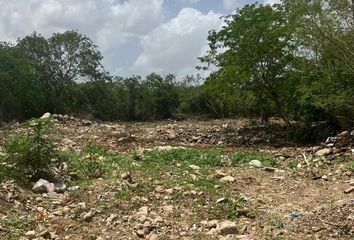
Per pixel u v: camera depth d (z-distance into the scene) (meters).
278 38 20.48
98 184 10.08
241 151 15.80
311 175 11.54
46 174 10.16
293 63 20.91
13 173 9.75
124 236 7.28
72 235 7.32
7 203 8.38
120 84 51.31
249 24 21.09
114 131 24.59
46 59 46.59
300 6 17.12
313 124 20.33
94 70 48.19
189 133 23.97
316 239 6.93
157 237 7.19
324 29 16.91
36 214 8.12
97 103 48.19
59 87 46.50
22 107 40.47
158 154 14.34
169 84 53.09
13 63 39.91
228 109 42.88
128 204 8.70
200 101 50.12
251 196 9.51
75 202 8.90
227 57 21.41
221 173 11.25
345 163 12.69
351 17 16.67
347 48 16.69
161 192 9.47
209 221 7.86
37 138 10.31
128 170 11.62
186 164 12.90
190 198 9.12
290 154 15.17
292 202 9.08
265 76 21.41
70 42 46.59
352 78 17.80
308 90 18.56
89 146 15.38
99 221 7.95
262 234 7.22
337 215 7.79
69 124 25.66
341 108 18.61
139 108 49.97
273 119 29.86
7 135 20.44
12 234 7.07
